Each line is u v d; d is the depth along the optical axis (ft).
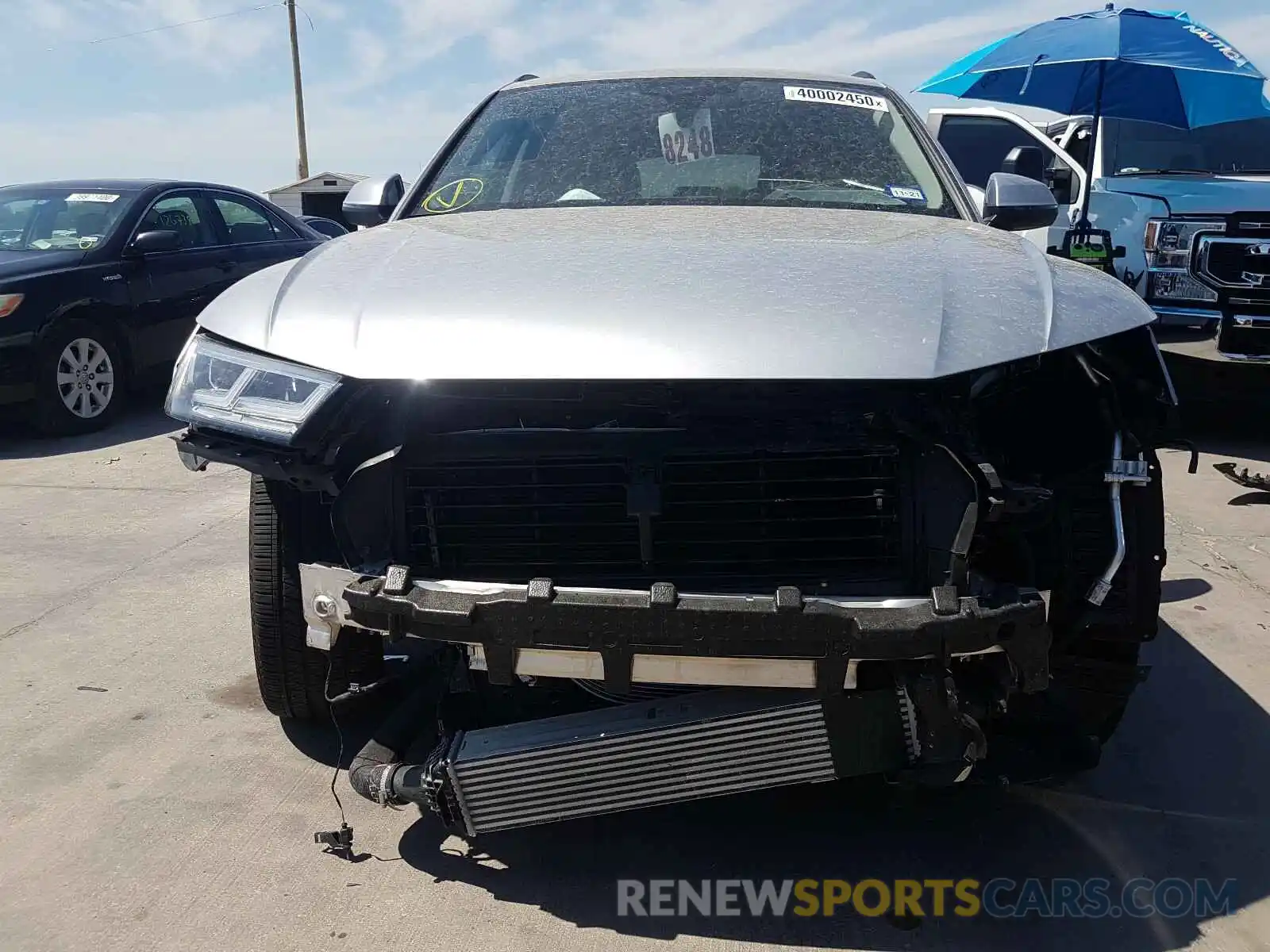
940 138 26.55
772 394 7.23
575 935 7.34
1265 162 23.36
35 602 13.15
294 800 8.89
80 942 7.16
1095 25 22.04
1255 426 23.04
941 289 7.50
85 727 10.05
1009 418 7.79
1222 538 16.10
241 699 10.64
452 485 7.27
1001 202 10.90
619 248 8.25
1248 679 11.36
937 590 6.58
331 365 7.05
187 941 7.20
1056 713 8.11
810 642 6.46
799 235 8.80
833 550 7.18
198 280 25.13
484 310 7.18
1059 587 7.50
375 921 7.43
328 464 7.15
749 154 11.09
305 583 7.42
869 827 8.67
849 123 11.66
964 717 6.86
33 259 22.36
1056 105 24.38
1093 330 7.38
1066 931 7.49
